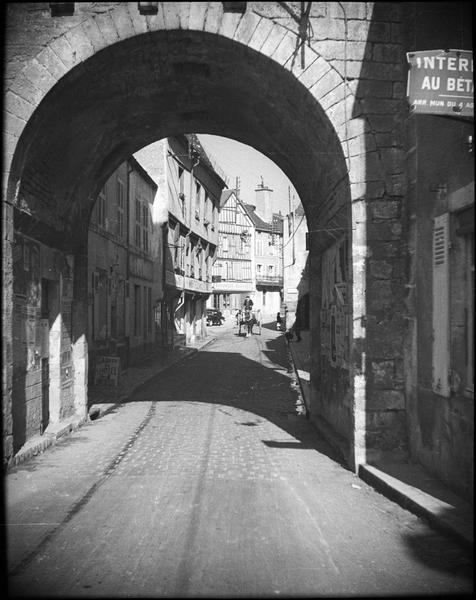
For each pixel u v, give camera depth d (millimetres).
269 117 9133
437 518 4969
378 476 6324
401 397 7121
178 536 4863
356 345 7148
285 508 5660
